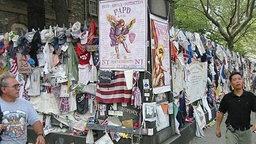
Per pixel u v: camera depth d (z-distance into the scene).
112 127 6.08
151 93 5.86
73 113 6.83
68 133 6.68
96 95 6.29
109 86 6.15
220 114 4.72
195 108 8.62
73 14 13.90
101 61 6.19
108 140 6.08
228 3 29.19
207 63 10.04
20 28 11.76
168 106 6.76
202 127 8.52
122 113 6.08
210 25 31.14
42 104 7.10
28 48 7.16
